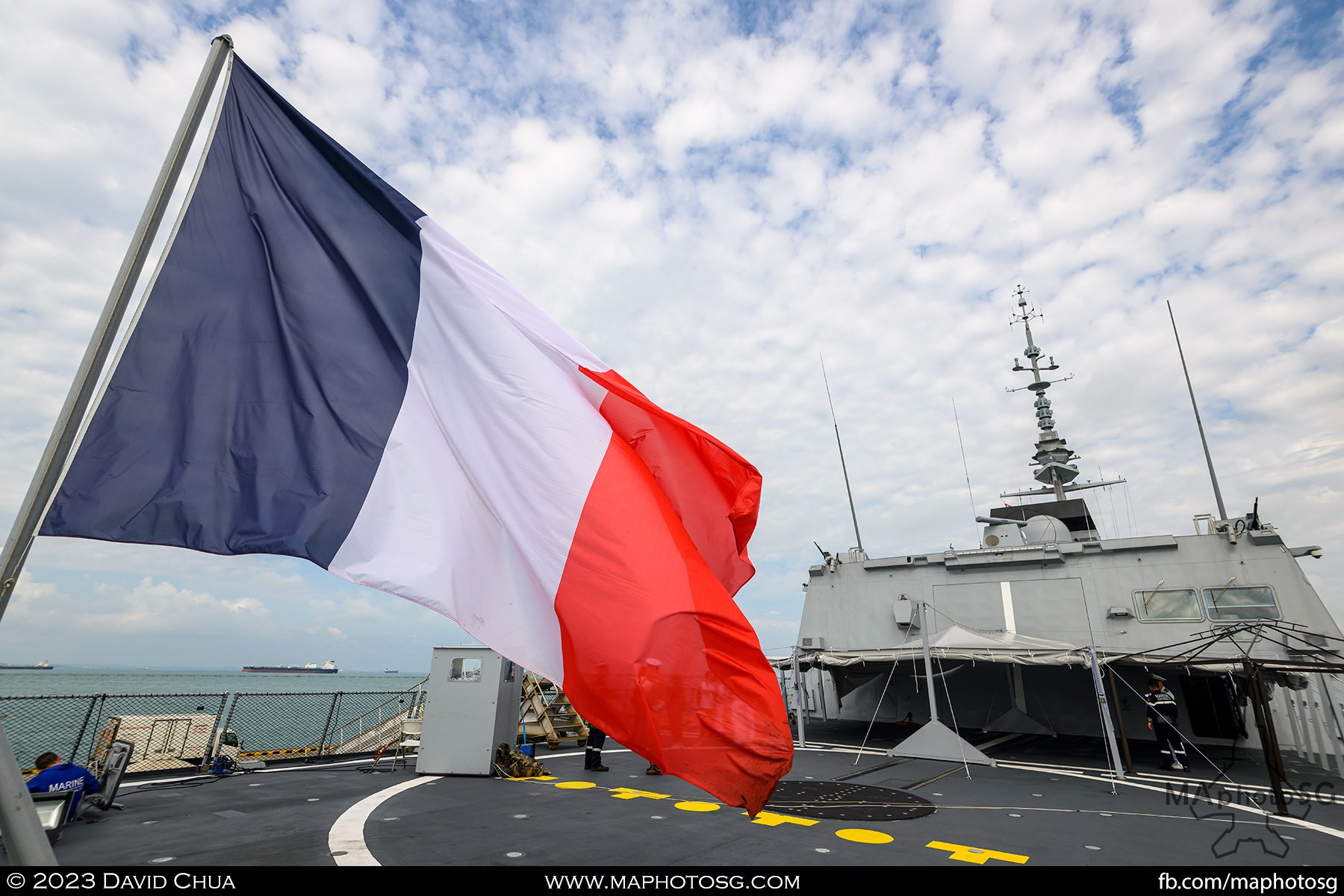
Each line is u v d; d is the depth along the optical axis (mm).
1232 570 17469
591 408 5242
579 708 4164
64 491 4000
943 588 20656
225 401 4562
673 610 4277
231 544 4262
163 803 8883
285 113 5297
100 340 3783
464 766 11867
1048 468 25906
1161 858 7137
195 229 4836
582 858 6797
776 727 4090
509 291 5590
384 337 5070
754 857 6953
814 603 22859
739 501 5523
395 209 5301
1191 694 18359
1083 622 18609
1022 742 18031
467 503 4773
